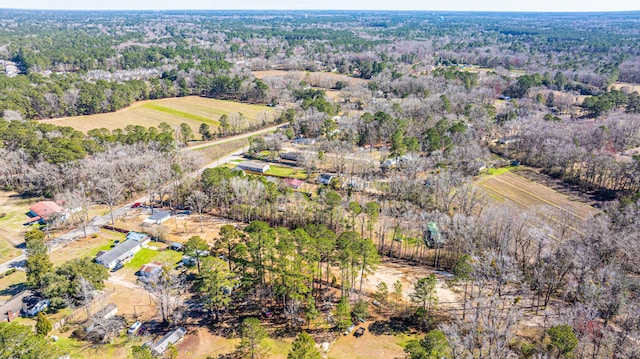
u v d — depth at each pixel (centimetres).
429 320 8031
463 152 15538
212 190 13262
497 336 6856
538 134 16750
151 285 8825
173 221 12519
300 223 11981
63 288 8344
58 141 14862
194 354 7394
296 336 7856
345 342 7688
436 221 11275
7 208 12975
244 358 7319
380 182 14650
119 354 7362
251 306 8688
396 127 18262
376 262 8875
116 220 12469
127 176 14062
